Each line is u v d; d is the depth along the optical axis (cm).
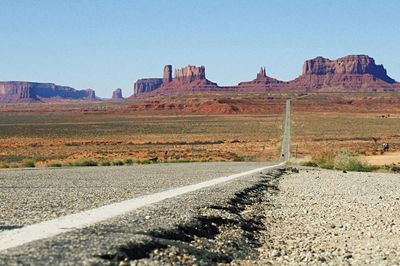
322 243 1466
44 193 2159
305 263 1173
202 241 1258
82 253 923
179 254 1073
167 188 2422
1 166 5391
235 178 3284
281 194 2755
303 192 2898
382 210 2209
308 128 17800
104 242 1018
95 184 2703
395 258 1248
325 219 1919
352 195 2794
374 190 3102
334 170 5309
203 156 8325
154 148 11125
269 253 1290
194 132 17112
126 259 948
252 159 7919
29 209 1570
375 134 15438
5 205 1684
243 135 15400
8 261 833
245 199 2259
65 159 8275
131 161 6309
